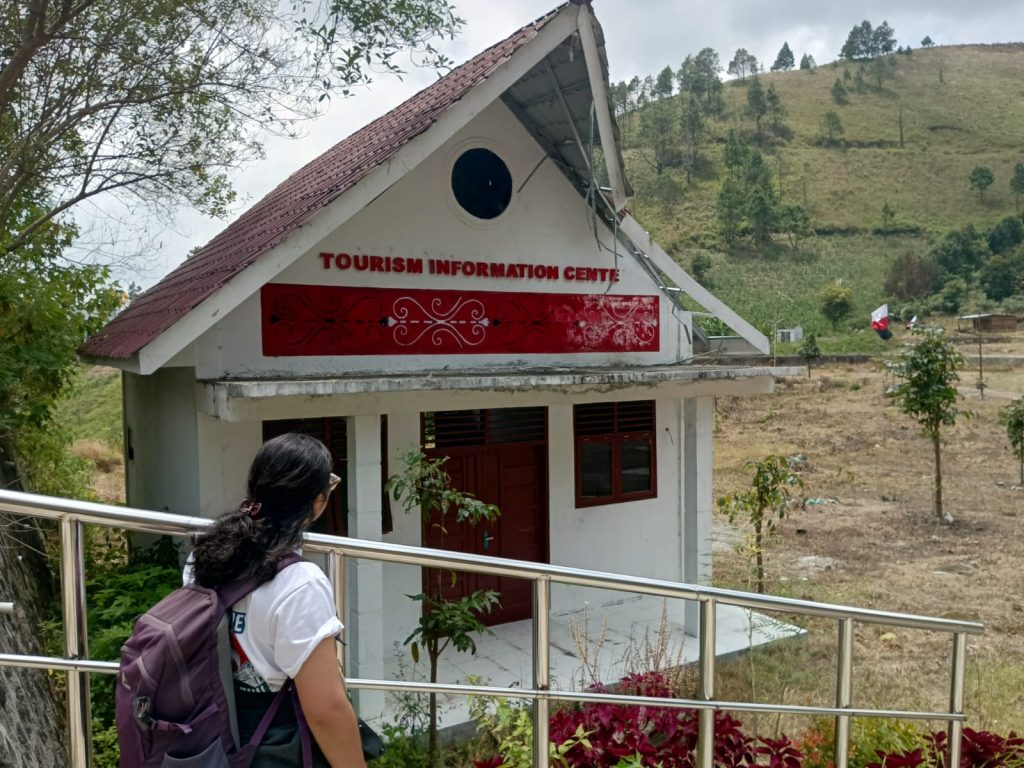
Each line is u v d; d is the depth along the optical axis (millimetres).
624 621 8570
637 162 101750
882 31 149125
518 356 7789
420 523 7707
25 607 5578
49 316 7883
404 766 5355
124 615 5645
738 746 4129
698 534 8273
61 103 7852
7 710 3635
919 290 66750
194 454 6617
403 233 7078
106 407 21719
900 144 107688
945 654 7965
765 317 59625
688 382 7637
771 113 115812
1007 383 32062
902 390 13852
